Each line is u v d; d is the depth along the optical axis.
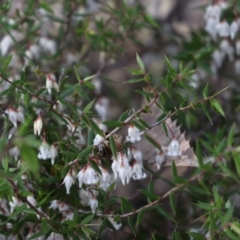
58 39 0.68
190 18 0.75
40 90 0.58
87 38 0.67
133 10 0.66
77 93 0.59
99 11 0.70
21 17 0.67
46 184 0.58
